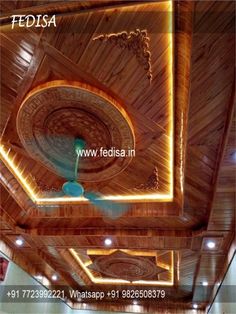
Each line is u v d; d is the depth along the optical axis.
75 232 4.71
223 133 2.80
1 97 3.07
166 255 5.79
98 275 7.20
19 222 4.70
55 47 2.65
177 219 4.29
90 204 4.30
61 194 4.22
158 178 3.84
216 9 1.98
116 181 3.95
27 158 3.80
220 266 5.53
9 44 2.67
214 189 3.49
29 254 5.71
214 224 4.19
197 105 2.58
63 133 3.35
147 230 4.60
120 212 4.29
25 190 4.18
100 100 2.97
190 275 6.27
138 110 3.08
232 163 3.00
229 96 2.46
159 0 2.25
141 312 7.94
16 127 3.34
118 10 2.36
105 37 2.54
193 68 2.32
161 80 2.79
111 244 4.95
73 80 2.89
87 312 8.05
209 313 7.22
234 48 2.16
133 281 7.15
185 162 3.26
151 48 2.58
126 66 2.73
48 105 3.09
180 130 3.12
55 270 6.48
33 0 2.29
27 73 2.85
